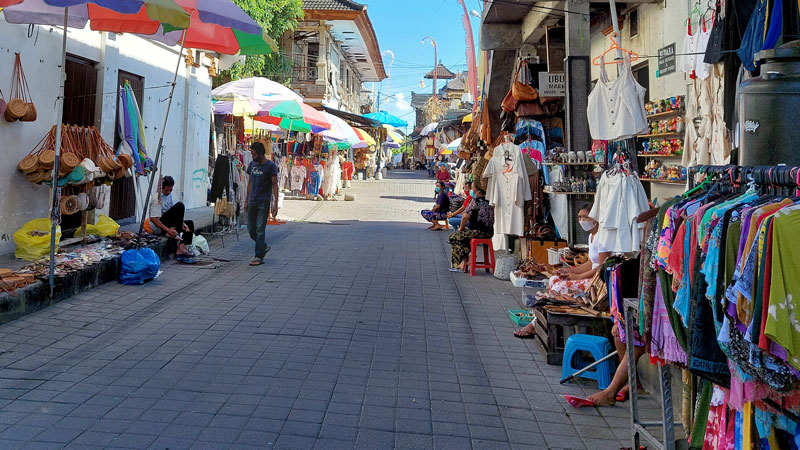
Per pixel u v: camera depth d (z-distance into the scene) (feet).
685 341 9.54
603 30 30.76
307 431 11.73
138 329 17.78
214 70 44.68
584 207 18.65
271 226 44.39
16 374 13.92
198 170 43.16
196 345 16.51
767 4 15.03
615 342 14.46
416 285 26.11
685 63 20.72
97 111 28.73
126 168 26.48
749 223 7.64
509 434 12.25
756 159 9.25
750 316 7.52
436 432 12.10
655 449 11.23
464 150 47.34
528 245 28.02
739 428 8.85
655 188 25.59
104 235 27.04
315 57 88.17
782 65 9.11
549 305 17.31
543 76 29.17
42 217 25.14
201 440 11.11
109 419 11.81
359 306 21.81
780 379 7.50
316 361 15.74
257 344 16.83
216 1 22.67
